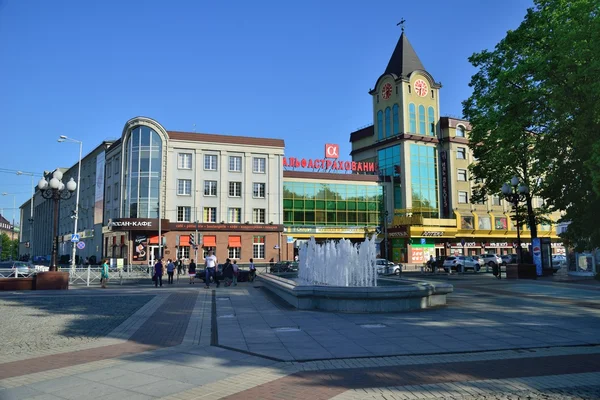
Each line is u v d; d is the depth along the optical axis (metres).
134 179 50.47
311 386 6.62
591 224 8.35
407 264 58.84
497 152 30.92
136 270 39.19
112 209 55.66
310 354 8.70
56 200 25.20
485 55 27.98
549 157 11.67
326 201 59.94
